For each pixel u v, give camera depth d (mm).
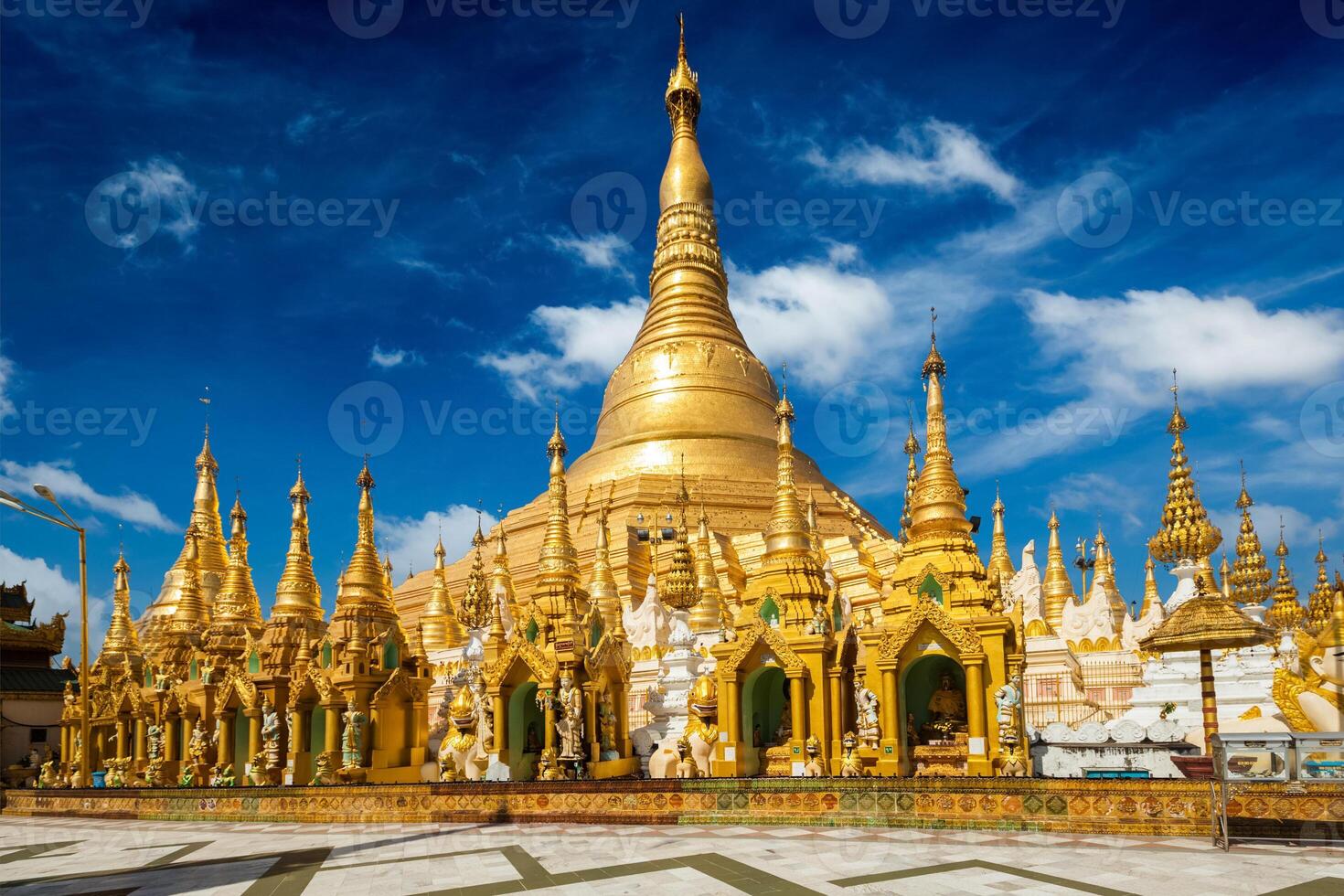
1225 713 35250
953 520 34781
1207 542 39156
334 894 17234
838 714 32938
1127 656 40656
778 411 41375
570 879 17812
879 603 56938
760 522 72188
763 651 33812
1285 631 38219
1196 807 21172
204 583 66250
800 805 25125
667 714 40344
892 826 24047
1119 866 17812
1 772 64188
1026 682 40594
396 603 78562
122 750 51312
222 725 41344
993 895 15422
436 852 22156
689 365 80812
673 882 17078
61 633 76062
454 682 39406
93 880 20609
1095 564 63000
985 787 23297
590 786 27328
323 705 37625
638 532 67688
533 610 36938
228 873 20469
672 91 90375
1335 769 20141
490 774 34406
